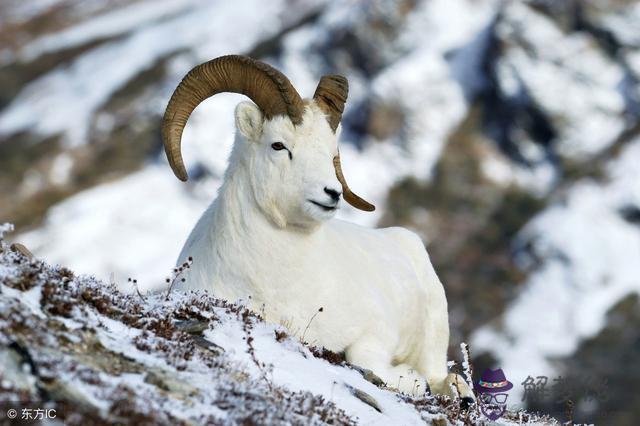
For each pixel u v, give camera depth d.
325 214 29.14
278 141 29.56
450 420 25.88
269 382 23.25
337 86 30.48
